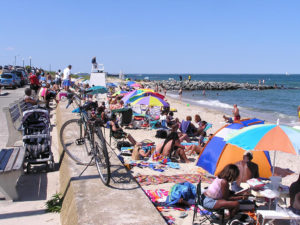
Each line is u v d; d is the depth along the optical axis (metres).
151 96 13.29
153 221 3.59
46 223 4.39
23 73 34.19
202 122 12.80
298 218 4.27
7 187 5.13
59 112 12.36
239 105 35.19
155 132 13.62
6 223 4.37
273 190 4.72
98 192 4.38
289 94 57.19
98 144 4.99
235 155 6.38
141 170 7.70
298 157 10.48
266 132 4.55
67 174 5.32
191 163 8.61
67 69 17.55
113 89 32.06
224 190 4.68
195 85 72.69
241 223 4.66
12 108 8.18
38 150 6.70
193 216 4.84
